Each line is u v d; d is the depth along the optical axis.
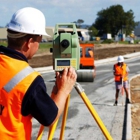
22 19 2.77
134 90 16.61
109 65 31.89
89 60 20.34
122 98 14.23
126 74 13.21
